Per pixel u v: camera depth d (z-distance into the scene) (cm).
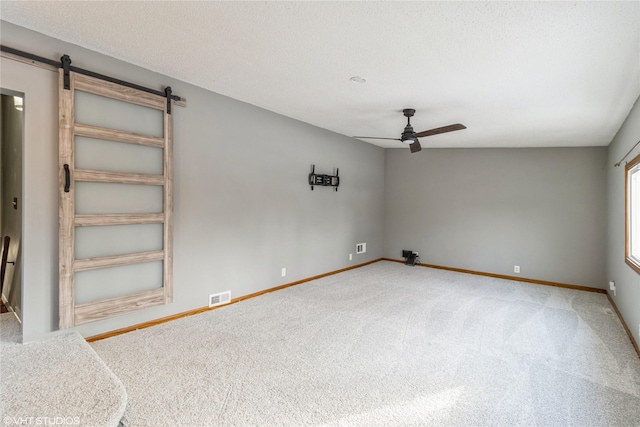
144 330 329
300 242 523
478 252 618
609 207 483
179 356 279
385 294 473
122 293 319
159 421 199
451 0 186
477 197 619
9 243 369
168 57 291
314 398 225
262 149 450
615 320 381
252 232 443
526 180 573
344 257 623
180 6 209
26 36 254
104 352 283
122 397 201
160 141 335
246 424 198
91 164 294
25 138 259
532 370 266
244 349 295
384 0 191
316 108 427
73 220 279
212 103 386
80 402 195
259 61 289
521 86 305
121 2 208
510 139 519
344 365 271
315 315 384
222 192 403
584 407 218
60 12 226
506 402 223
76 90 282
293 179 504
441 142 572
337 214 600
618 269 409
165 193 341
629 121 356
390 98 363
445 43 237
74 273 283
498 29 213
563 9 187
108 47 278
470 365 273
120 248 315
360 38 237
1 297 372
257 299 439
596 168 519
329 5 199
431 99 356
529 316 392
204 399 221
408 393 233
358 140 643
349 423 201
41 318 272
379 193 717
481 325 361
